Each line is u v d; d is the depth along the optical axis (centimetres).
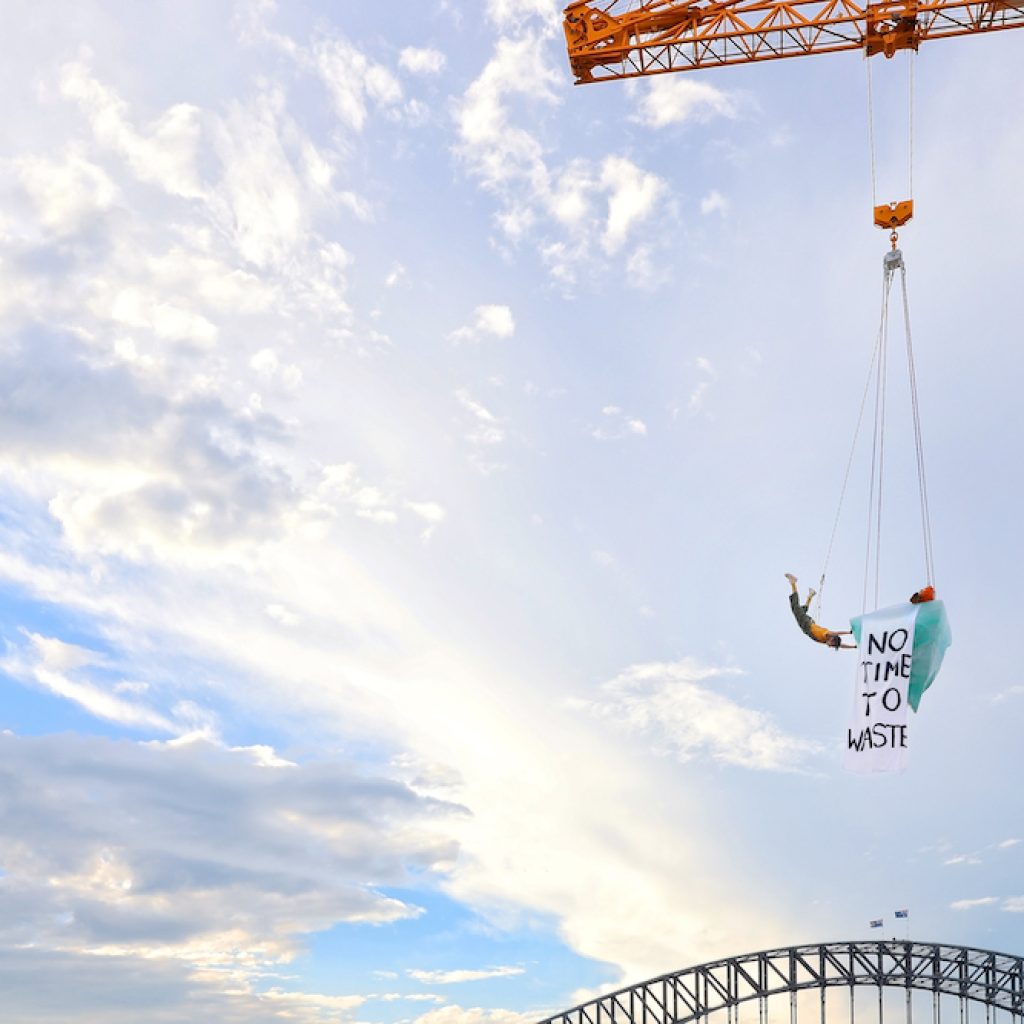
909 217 9106
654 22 10794
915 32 10369
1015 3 10081
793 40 10644
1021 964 13462
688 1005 14962
